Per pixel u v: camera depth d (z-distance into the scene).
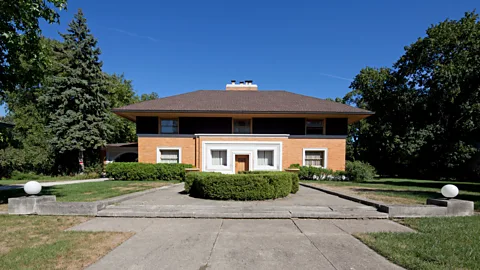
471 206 6.61
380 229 5.43
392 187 13.28
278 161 18.58
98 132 23.34
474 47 21.09
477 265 3.56
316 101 21.31
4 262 3.66
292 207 7.14
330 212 6.56
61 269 3.49
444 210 6.55
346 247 4.36
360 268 3.57
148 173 16.75
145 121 19.52
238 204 7.57
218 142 18.66
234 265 3.65
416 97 26.31
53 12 7.69
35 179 20.39
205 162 18.59
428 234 4.92
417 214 6.46
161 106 19.11
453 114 24.31
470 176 24.06
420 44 25.17
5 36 6.96
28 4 6.87
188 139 19.30
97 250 4.16
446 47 24.05
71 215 6.43
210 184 8.35
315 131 19.78
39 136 25.84
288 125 19.66
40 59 8.01
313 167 18.42
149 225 5.64
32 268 3.50
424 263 3.62
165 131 19.80
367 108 31.72
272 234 5.04
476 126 21.91
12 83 8.33
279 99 21.77
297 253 4.09
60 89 22.98
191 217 6.29
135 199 8.45
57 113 22.59
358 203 7.90
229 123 19.47
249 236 4.91
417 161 27.14
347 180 18.25
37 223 5.72
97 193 9.75
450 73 21.94
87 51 23.69
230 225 5.66
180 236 4.89
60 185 13.37
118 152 26.08
